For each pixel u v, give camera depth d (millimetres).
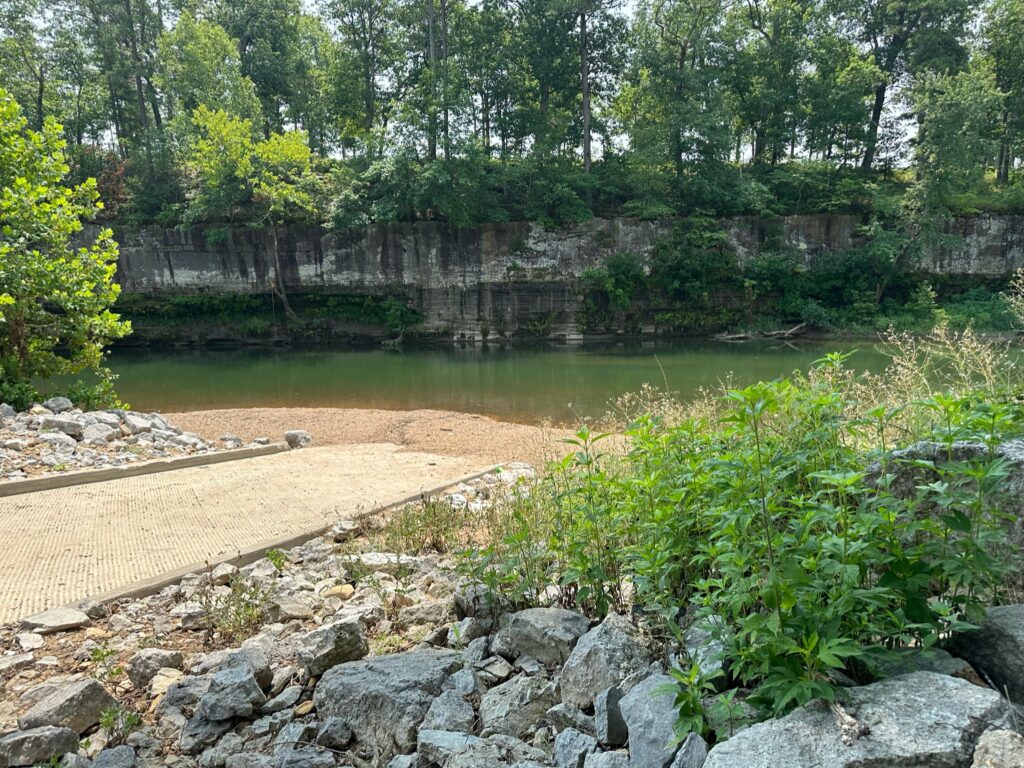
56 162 11422
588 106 38688
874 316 34656
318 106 44594
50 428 9039
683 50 37594
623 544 3652
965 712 1957
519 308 37188
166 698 3125
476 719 2850
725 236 35250
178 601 4375
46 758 2695
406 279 37250
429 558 5039
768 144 41719
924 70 36688
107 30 39906
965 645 2434
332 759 2674
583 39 38375
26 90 40625
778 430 3568
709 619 2621
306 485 7473
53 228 11008
